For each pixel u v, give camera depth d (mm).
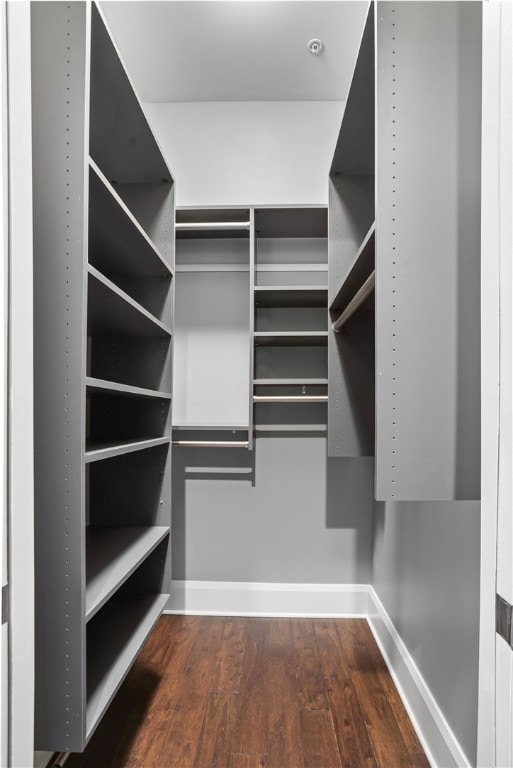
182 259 2398
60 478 936
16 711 809
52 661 925
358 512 2326
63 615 926
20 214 815
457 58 962
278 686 1692
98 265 1745
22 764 816
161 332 1794
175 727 1469
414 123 956
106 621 1527
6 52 797
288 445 2342
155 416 1850
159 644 2000
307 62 2105
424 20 964
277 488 2340
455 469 938
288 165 2381
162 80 2227
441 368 941
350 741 1421
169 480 1821
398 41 962
